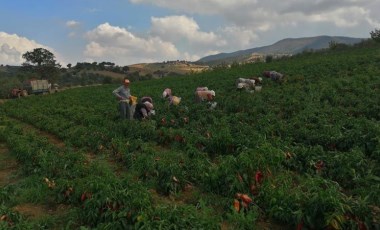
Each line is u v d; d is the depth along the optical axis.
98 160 13.17
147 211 7.35
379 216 7.14
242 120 16.69
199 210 8.48
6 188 10.24
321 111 16.48
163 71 175.00
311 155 10.66
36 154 12.77
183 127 17.05
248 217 7.59
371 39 63.28
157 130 15.62
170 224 6.93
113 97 33.31
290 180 9.00
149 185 9.93
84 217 8.12
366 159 10.09
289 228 7.64
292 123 14.74
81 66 153.00
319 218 7.01
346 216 6.82
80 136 16.62
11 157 14.96
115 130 17.11
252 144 11.91
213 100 22.61
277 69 38.56
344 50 60.75
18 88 70.00
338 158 10.03
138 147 13.64
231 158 9.52
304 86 24.23
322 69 32.47
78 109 27.00
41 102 38.97
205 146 12.98
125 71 154.25
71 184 9.45
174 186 9.65
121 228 7.24
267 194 8.13
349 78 24.94
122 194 7.98
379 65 31.34
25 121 26.84
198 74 53.91
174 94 28.88
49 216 8.60
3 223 7.54
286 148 10.98
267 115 16.41
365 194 7.81
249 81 27.02
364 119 13.66
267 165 9.32
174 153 12.16
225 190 9.14
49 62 120.62
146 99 21.02
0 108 37.97
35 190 10.06
